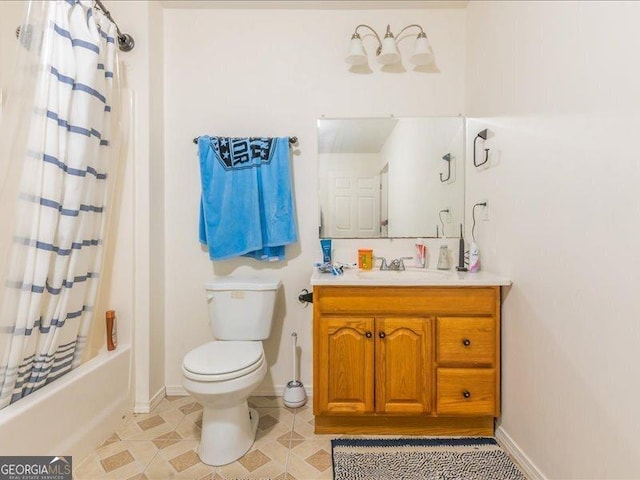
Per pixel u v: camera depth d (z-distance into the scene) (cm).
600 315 97
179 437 155
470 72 188
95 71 136
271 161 187
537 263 126
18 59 120
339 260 197
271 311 176
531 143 130
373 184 196
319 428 158
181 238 196
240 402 142
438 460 138
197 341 197
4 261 116
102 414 152
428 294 149
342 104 196
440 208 196
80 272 142
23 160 118
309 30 196
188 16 195
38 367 126
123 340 175
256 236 184
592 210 99
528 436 132
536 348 127
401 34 196
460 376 149
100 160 151
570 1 108
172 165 195
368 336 149
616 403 91
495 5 159
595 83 98
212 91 195
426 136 196
